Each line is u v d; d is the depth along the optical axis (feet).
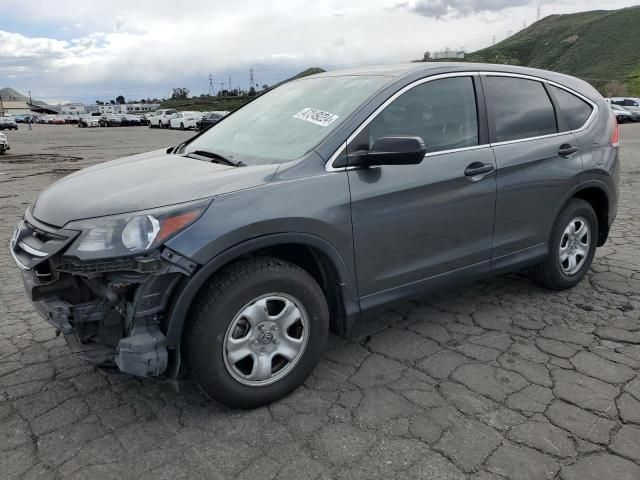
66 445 8.75
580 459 8.29
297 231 9.29
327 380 10.65
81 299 9.39
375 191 10.21
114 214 8.48
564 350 11.70
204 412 9.62
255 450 8.59
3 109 436.35
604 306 14.02
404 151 9.45
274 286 9.29
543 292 14.99
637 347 11.80
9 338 12.57
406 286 11.19
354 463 8.27
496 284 15.64
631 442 8.65
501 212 12.45
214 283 8.90
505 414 9.43
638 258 17.93
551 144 13.43
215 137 12.78
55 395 10.20
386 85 11.00
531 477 7.93
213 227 8.54
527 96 13.43
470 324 13.07
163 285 8.45
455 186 11.41
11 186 37.22
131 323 8.55
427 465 8.21
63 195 9.75
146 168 10.86
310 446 8.68
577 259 14.92
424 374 10.82
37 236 9.27
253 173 9.45
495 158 12.19
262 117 12.35
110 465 8.27
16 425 9.28
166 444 8.76
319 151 9.91
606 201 15.15
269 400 9.70
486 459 8.32
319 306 9.93
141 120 195.83
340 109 10.80
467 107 12.09
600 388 10.19
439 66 11.91
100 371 11.02
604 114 15.20
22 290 15.71
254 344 9.36
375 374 10.85
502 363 11.19
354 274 10.32
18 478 8.00
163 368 8.63
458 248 11.86
